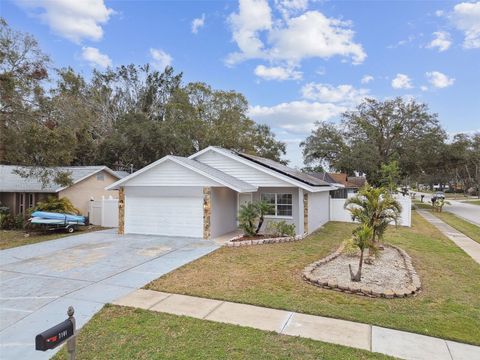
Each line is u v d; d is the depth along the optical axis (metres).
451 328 5.64
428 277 8.78
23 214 18.36
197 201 14.41
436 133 34.69
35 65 16.05
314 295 7.21
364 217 9.79
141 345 4.95
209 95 39.75
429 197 65.44
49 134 15.73
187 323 5.71
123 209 15.45
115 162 35.03
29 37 15.66
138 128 32.00
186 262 10.05
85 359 4.59
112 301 6.76
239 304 6.62
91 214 19.64
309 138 38.50
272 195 16.17
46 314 6.16
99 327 5.57
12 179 21.16
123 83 43.09
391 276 8.66
